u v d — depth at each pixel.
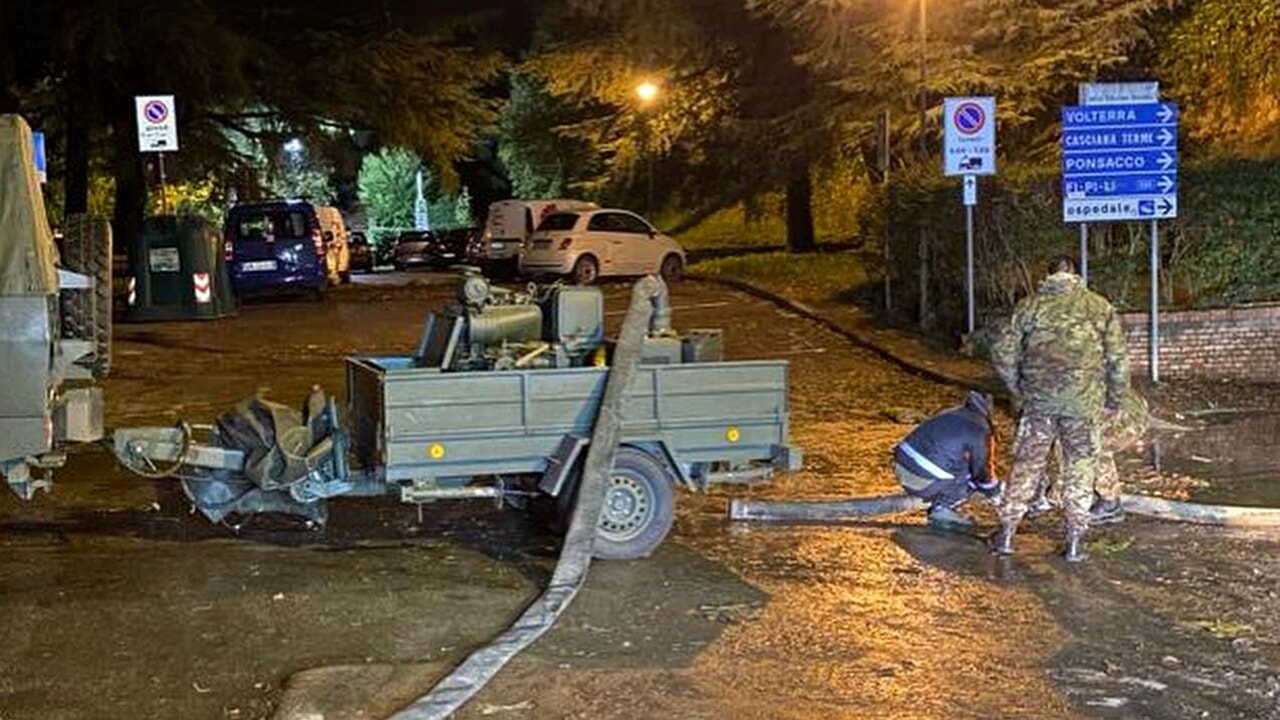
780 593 8.38
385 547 9.52
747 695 6.67
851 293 24.50
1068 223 17.20
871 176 28.55
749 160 32.81
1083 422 9.07
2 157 8.39
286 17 35.44
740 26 32.25
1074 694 6.68
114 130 33.25
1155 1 24.22
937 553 9.34
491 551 9.40
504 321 9.59
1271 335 16.72
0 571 8.85
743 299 25.67
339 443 9.31
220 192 37.56
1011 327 9.27
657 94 34.19
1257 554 9.26
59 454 8.95
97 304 9.52
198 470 9.53
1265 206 17.53
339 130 37.47
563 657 7.20
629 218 32.50
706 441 9.23
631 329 9.27
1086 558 9.16
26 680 6.86
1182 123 23.77
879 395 16.20
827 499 10.82
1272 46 22.81
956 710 6.48
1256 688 6.76
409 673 6.91
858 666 7.08
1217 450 12.85
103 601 8.19
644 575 8.77
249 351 20.34
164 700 6.60
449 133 36.84
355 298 28.39
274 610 8.01
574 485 9.12
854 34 26.14
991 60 25.30
